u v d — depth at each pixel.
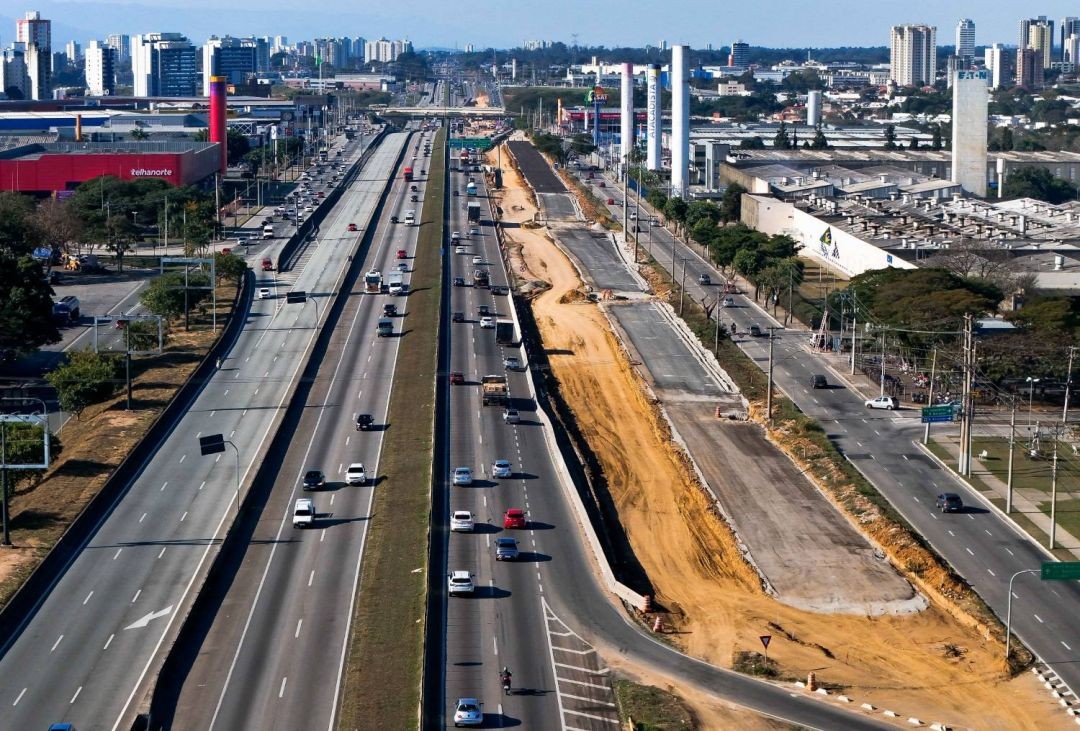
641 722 140.50
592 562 187.88
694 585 185.00
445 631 163.25
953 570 190.75
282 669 152.12
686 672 155.75
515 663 155.25
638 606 174.38
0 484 199.00
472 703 140.62
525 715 142.38
